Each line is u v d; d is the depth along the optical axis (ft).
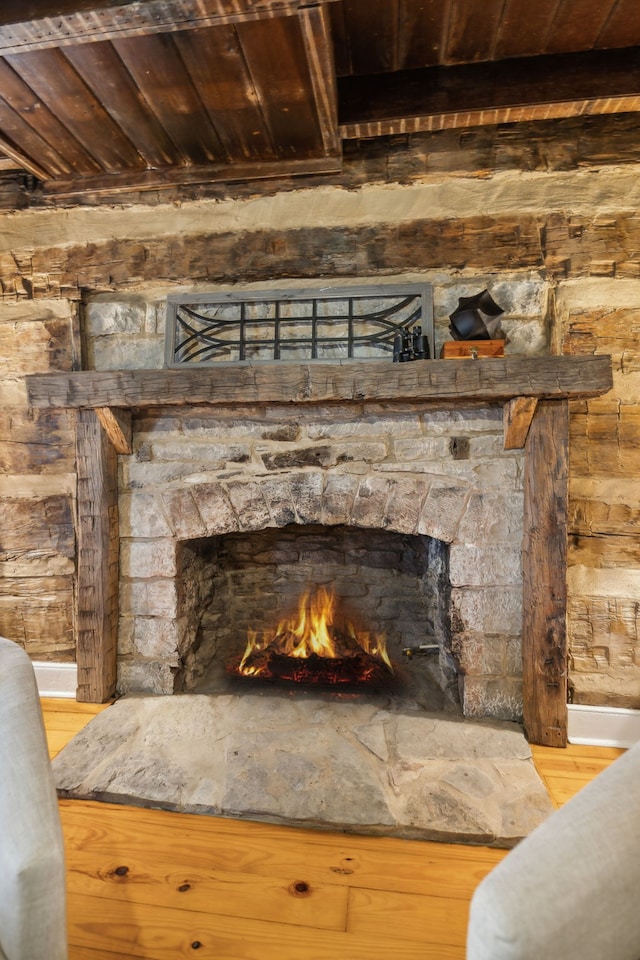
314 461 6.79
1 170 7.27
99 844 4.94
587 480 6.57
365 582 8.68
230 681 7.68
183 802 5.30
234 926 4.14
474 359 5.86
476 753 5.97
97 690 7.14
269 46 4.60
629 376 6.46
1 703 3.44
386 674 7.72
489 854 4.85
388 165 6.71
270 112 5.58
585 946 2.35
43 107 5.43
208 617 8.38
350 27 5.21
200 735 6.31
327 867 4.70
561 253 6.50
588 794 2.79
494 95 5.82
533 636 6.35
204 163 6.61
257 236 6.97
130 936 4.05
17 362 7.44
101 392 6.44
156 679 7.25
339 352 6.91
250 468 6.92
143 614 7.25
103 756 5.95
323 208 6.88
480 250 6.63
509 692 6.61
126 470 7.19
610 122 6.40
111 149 6.25
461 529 6.57
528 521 6.32
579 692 6.61
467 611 6.63
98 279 7.22
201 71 4.92
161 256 7.13
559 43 5.52
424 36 5.37
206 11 4.05
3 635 7.66
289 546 8.81
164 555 7.14
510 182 6.61
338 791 5.39
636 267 6.40
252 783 5.51
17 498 7.54
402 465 6.66
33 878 2.60
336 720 6.61
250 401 6.23
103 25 4.16
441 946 3.98
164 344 7.20
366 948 3.97
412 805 5.21
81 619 7.14
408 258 6.75
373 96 6.00
